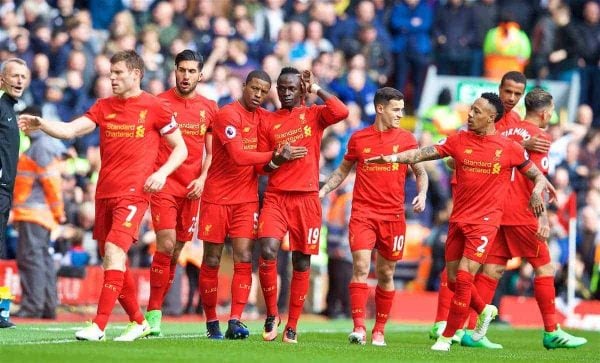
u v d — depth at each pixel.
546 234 37.00
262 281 36.25
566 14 75.50
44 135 46.84
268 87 36.34
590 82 74.44
